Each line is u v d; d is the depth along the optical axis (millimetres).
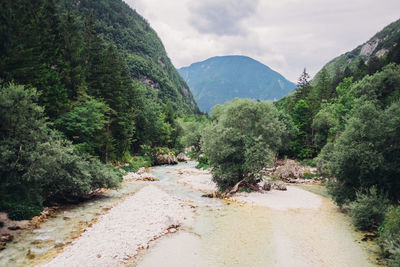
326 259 13586
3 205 18047
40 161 17531
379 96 39656
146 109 70000
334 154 23359
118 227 17484
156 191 30625
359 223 18391
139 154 65125
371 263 13172
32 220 18031
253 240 16031
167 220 19047
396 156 20516
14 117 17078
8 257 12812
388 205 18453
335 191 23172
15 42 26062
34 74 27484
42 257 12914
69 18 40344
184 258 13461
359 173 21547
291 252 14375
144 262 12883
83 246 14141
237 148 31547
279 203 25516
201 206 24312
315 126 58625
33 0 34812
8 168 16641
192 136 81812
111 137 45406
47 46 33625
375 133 21016
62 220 18953
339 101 51438
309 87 82375
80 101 35781
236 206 24344
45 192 21953
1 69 23828
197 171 50281
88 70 42250
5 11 26469
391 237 13727
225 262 13102
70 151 22156
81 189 23594
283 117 57281
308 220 20203
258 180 32312
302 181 40156
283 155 63906
